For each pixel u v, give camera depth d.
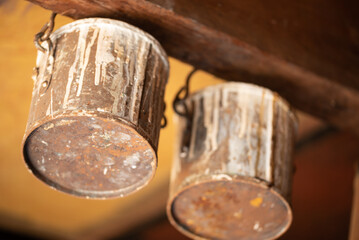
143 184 1.16
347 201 1.79
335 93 1.37
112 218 1.89
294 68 1.31
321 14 1.40
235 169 1.19
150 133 1.10
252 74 1.32
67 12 1.16
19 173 1.75
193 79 1.51
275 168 1.21
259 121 1.22
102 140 1.11
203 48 1.26
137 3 1.16
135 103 1.09
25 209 1.88
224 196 1.22
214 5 1.25
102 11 1.17
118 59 1.11
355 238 1.46
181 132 1.27
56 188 1.18
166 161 1.71
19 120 1.61
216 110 1.23
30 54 1.44
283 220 1.25
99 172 1.16
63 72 1.10
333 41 1.39
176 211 1.27
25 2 1.31
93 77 1.09
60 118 1.08
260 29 1.29
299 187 1.80
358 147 1.66
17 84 1.52
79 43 1.11
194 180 1.20
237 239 1.29
